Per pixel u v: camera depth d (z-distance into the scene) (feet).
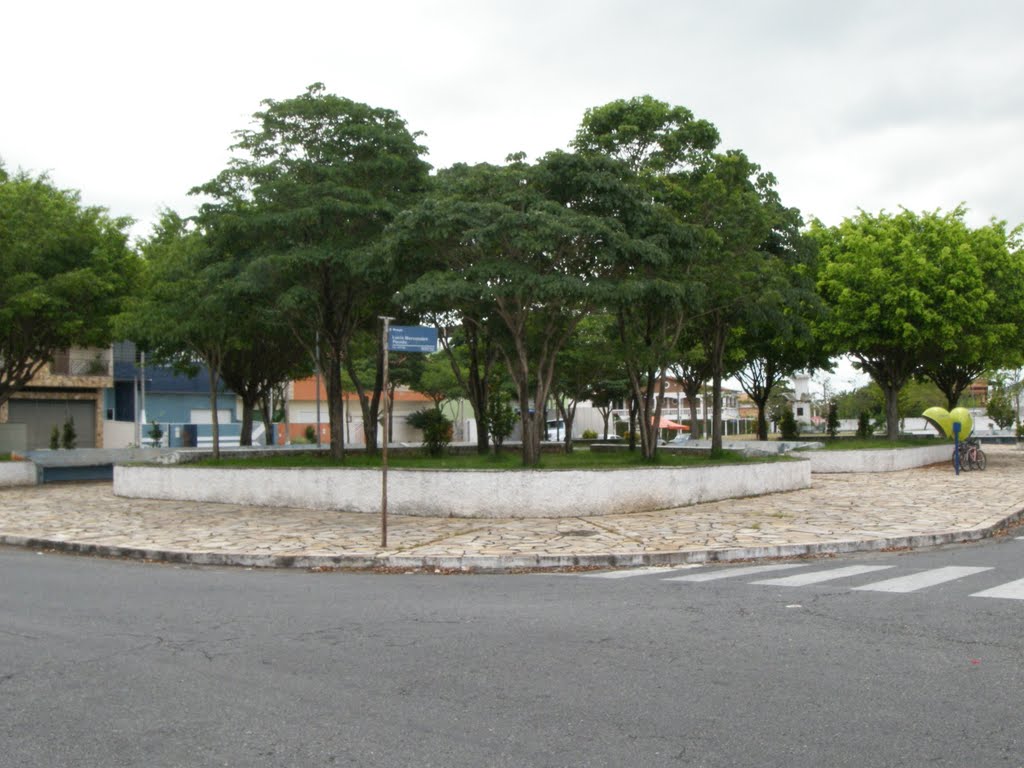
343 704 18.19
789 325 75.92
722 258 66.49
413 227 52.03
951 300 92.43
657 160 68.69
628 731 16.40
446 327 78.48
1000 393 216.13
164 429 144.25
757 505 58.34
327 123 64.34
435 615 27.12
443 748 15.70
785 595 29.48
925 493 66.64
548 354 63.82
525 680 19.72
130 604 29.48
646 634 24.03
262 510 59.21
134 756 15.52
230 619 26.78
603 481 53.78
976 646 22.13
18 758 15.46
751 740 15.88
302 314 66.49
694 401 127.34
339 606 28.81
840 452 91.30
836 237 104.78
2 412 135.74
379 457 79.56
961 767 14.61
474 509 53.06
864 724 16.62
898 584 31.17
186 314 68.18
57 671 20.92
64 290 77.36
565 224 49.78
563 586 32.71
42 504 65.21
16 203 78.54
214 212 64.85
